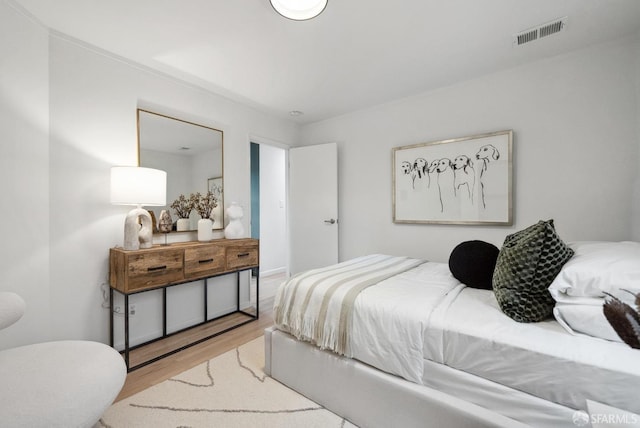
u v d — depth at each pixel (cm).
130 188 202
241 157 324
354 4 166
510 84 250
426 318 127
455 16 178
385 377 133
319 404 159
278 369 181
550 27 191
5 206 166
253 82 270
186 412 154
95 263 212
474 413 109
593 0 166
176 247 227
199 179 284
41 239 184
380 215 334
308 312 162
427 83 276
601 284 105
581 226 223
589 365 92
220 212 301
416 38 202
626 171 206
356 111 350
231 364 204
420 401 122
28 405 92
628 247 122
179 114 266
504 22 185
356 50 216
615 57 208
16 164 170
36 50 180
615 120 209
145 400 164
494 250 176
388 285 169
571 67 224
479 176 265
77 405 98
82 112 205
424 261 250
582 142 221
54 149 192
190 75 255
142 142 240
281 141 380
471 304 142
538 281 122
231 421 147
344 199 365
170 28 189
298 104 327
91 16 176
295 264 396
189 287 276
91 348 130
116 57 222
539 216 239
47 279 187
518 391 104
